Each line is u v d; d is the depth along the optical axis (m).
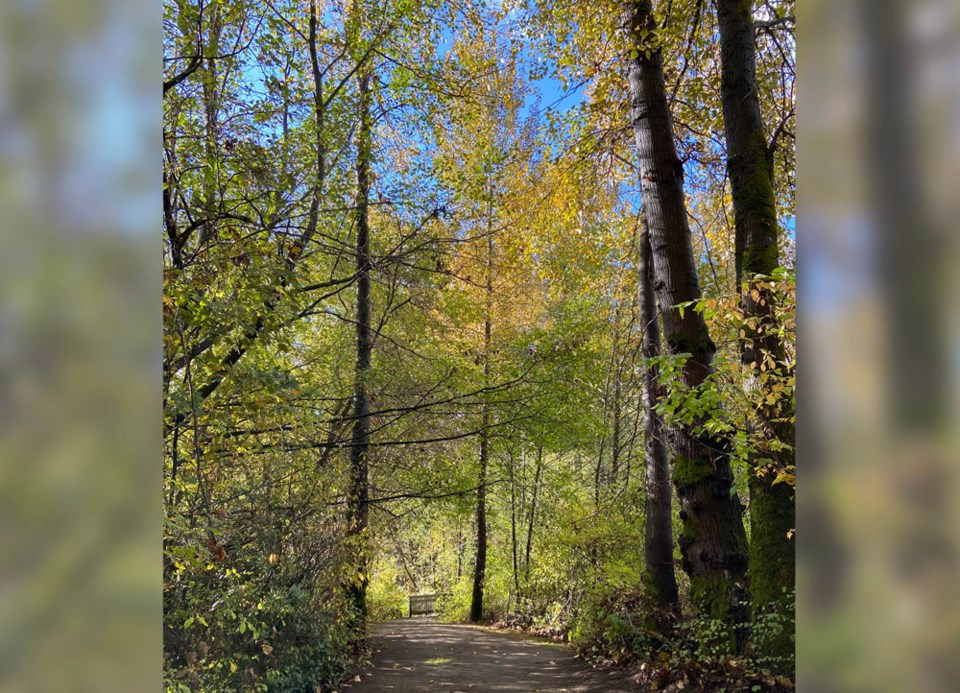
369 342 8.42
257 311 4.28
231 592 3.96
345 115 6.30
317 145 5.57
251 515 4.82
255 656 4.08
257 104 5.16
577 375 8.35
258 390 4.22
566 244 9.41
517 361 8.80
